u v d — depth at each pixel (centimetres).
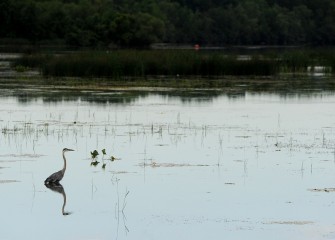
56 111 3091
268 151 2292
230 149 2316
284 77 4938
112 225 1540
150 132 2598
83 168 2042
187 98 3612
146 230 1505
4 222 1557
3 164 2069
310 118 3014
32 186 1844
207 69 5028
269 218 1589
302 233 1488
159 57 5038
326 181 1914
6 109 3136
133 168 2044
